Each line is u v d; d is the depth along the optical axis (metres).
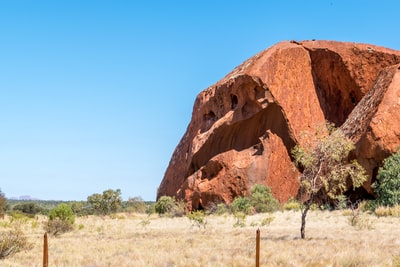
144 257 17.20
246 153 52.66
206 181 53.88
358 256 15.53
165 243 22.70
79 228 35.38
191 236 26.72
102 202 63.56
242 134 54.16
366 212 36.53
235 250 18.75
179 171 61.78
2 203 52.69
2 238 19.59
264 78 52.34
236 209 45.81
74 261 16.77
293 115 53.25
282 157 52.25
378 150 40.91
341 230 27.45
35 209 74.94
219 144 55.62
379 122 41.72
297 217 37.72
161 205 56.03
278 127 52.78
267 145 51.97
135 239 25.94
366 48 55.94
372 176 41.22
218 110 57.59
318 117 55.56
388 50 55.78
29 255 18.59
